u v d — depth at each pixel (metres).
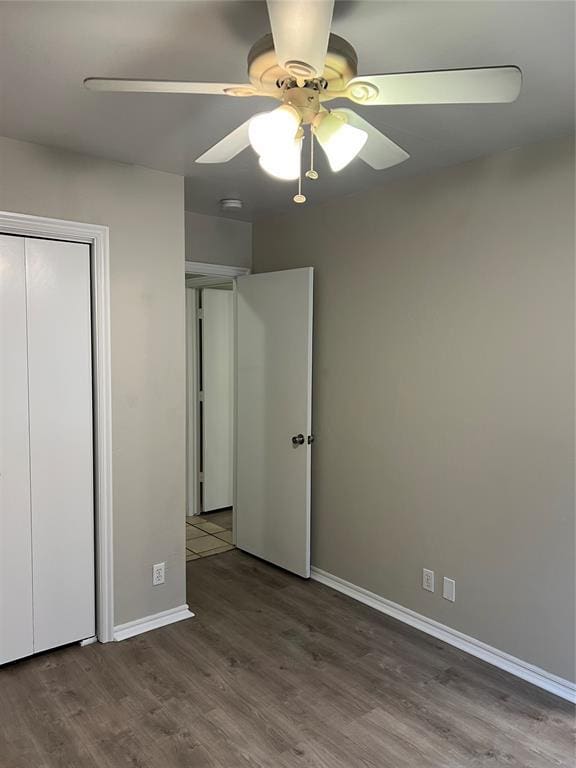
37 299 2.69
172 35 1.67
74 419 2.82
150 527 3.08
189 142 2.58
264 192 3.38
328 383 3.63
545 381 2.53
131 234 2.92
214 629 3.09
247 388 4.18
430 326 3.00
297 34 1.20
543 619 2.57
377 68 1.87
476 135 2.45
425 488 3.06
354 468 3.47
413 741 2.21
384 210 3.22
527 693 2.52
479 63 1.83
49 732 2.25
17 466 2.66
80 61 1.83
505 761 2.10
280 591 3.60
